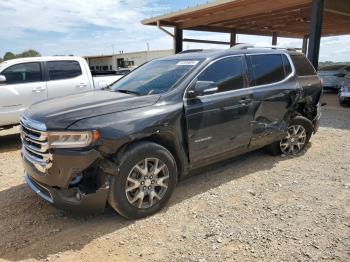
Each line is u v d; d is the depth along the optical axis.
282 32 21.11
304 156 5.83
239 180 4.74
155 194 3.73
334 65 16.98
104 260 2.98
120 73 10.20
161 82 4.28
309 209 3.82
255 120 4.87
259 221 3.58
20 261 2.98
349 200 4.05
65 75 7.88
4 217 3.78
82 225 3.58
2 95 6.96
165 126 3.74
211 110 4.23
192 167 4.23
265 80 5.08
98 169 3.39
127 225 3.55
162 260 2.96
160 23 14.76
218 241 3.22
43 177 3.43
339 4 11.79
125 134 3.41
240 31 19.12
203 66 4.32
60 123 3.30
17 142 7.73
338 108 11.80
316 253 2.99
